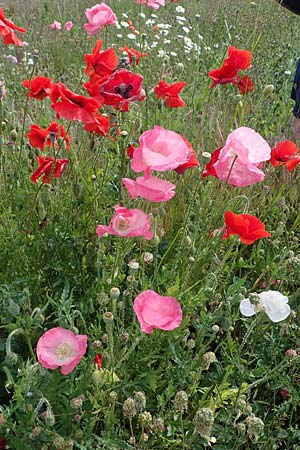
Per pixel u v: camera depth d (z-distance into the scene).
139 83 2.62
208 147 3.75
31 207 2.87
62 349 1.78
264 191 3.25
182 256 2.67
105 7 3.26
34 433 1.85
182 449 2.16
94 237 2.86
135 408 1.96
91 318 2.68
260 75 5.28
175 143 1.90
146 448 2.08
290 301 2.83
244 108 3.50
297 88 4.32
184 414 2.35
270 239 3.16
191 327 2.80
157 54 5.84
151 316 1.85
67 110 2.44
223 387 2.25
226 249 2.85
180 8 6.83
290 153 2.86
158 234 2.87
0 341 2.31
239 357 2.35
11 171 3.03
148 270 2.84
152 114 3.91
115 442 1.98
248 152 2.07
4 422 1.88
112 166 3.24
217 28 6.52
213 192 3.31
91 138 3.33
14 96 4.59
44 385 2.01
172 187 1.93
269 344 2.66
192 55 5.65
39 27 7.29
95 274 2.73
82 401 1.95
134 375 2.38
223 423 2.41
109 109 3.65
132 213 2.01
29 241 2.75
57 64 6.39
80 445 1.95
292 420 2.60
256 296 2.15
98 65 2.76
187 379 2.37
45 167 2.69
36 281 2.61
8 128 3.59
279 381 2.45
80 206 2.93
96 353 2.15
